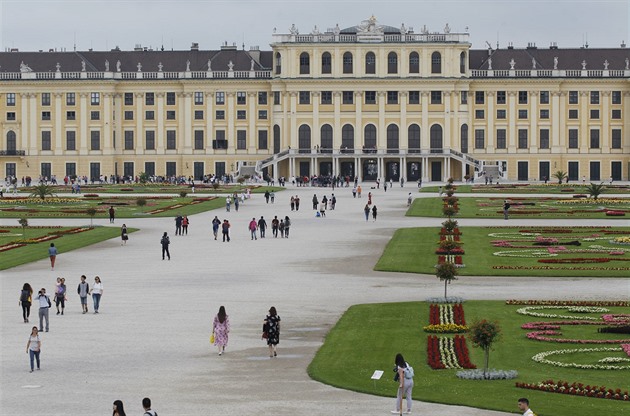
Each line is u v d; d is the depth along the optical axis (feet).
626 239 420.77
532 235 449.06
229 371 209.05
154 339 240.94
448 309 269.23
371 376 202.49
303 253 410.31
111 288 320.09
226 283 328.90
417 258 382.42
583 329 244.83
